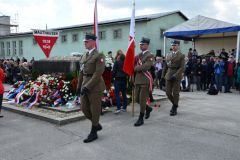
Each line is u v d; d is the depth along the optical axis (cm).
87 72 505
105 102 766
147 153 452
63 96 812
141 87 614
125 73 723
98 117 512
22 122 655
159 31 2164
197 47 2075
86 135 550
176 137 532
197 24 1505
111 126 609
